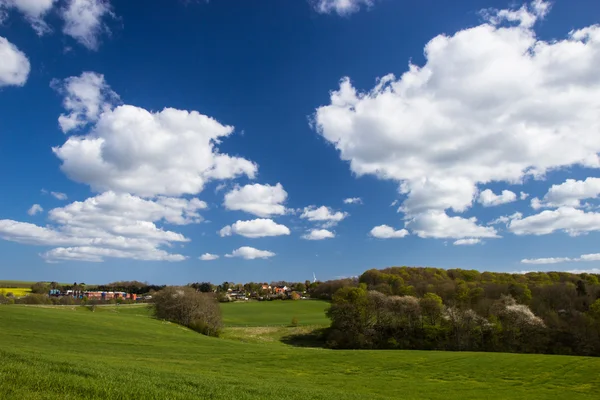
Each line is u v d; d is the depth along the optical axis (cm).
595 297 10925
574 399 3697
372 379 4378
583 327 9306
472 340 9588
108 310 13025
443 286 13488
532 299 11519
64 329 6525
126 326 8038
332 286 19538
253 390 2694
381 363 5278
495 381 4431
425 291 13675
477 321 9862
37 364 2342
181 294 11300
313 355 5741
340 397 2964
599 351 8812
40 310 8306
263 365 4956
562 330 9512
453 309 10375
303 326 12256
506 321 9731
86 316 8506
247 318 14200
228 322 13300
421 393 3791
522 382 4391
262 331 11600
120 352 4941
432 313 10500
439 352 6288
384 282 15825
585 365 5228
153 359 4500
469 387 4112
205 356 5353
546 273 15862
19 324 6372
